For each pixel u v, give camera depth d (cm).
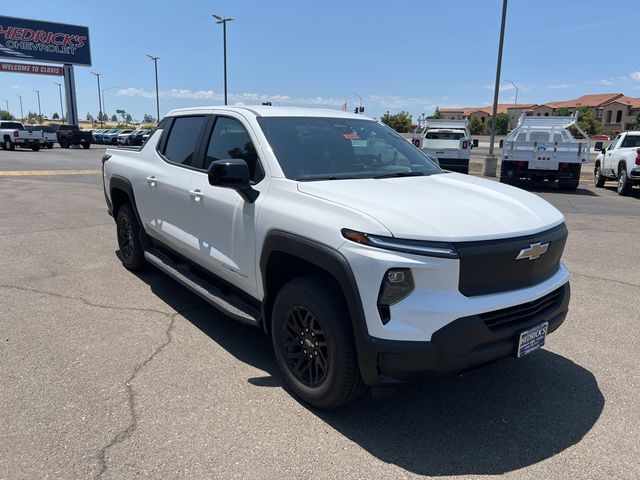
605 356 411
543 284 314
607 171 1639
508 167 1565
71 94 4825
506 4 2003
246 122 399
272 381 362
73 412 318
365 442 296
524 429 312
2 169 1914
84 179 1574
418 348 270
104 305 498
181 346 413
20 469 267
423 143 2106
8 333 430
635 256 719
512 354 300
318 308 304
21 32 4456
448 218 289
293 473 268
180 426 306
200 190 420
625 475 271
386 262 270
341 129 421
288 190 339
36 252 683
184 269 482
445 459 282
